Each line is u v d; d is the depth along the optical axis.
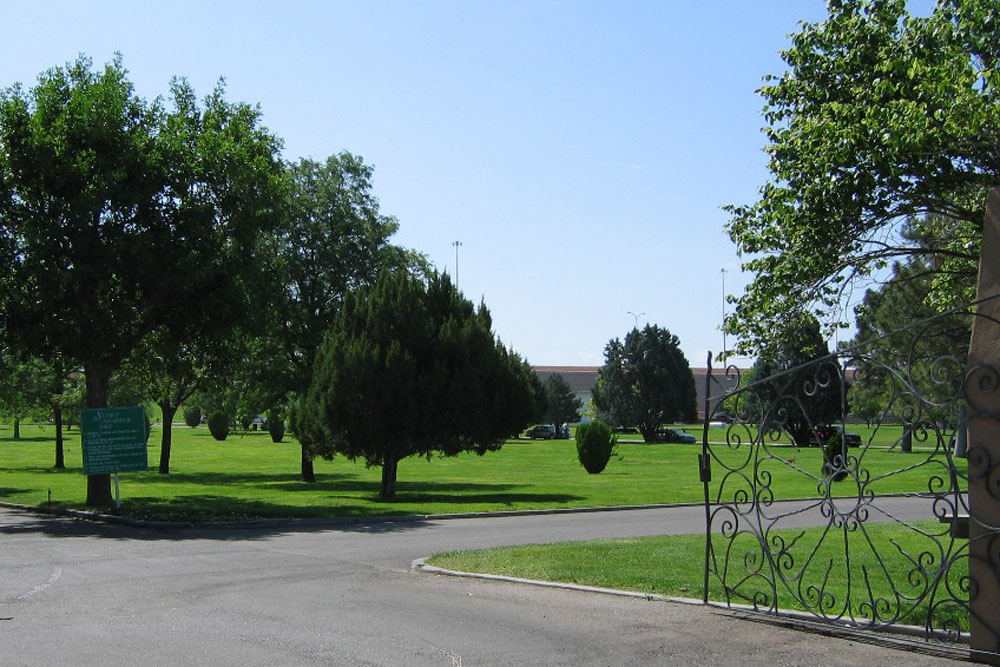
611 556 12.91
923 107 13.09
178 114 23.95
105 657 7.46
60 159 21.52
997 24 14.16
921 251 15.45
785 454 46.31
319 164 37.31
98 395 23.16
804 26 16.05
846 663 7.02
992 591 6.83
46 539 16.94
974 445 6.97
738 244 16.97
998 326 6.94
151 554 14.50
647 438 77.81
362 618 8.98
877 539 14.75
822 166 14.51
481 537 17.06
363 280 36.22
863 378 7.86
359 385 25.58
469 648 7.68
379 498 26.48
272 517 20.48
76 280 21.36
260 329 25.06
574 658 7.32
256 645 7.85
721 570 11.48
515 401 27.78
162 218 22.92
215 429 75.12
